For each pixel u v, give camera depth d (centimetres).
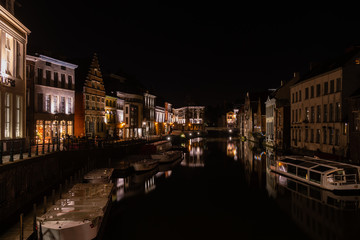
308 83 3806
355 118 2625
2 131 1684
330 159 2759
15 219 1362
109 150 3281
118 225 1555
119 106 5262
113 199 2047
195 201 1997
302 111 3988
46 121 3119
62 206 1393
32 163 1669
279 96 5147
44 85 3109
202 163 3719
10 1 1859
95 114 4169
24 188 1555
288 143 4525
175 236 1416
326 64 3784
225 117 14375
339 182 2059
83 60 4159
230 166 3466
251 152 4900
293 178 2567
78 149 2661
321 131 3384
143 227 1525
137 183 2533
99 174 2300
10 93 1786
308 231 1457
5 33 1706
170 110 10044
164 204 1927
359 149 2545
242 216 1688
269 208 1827
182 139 7531
